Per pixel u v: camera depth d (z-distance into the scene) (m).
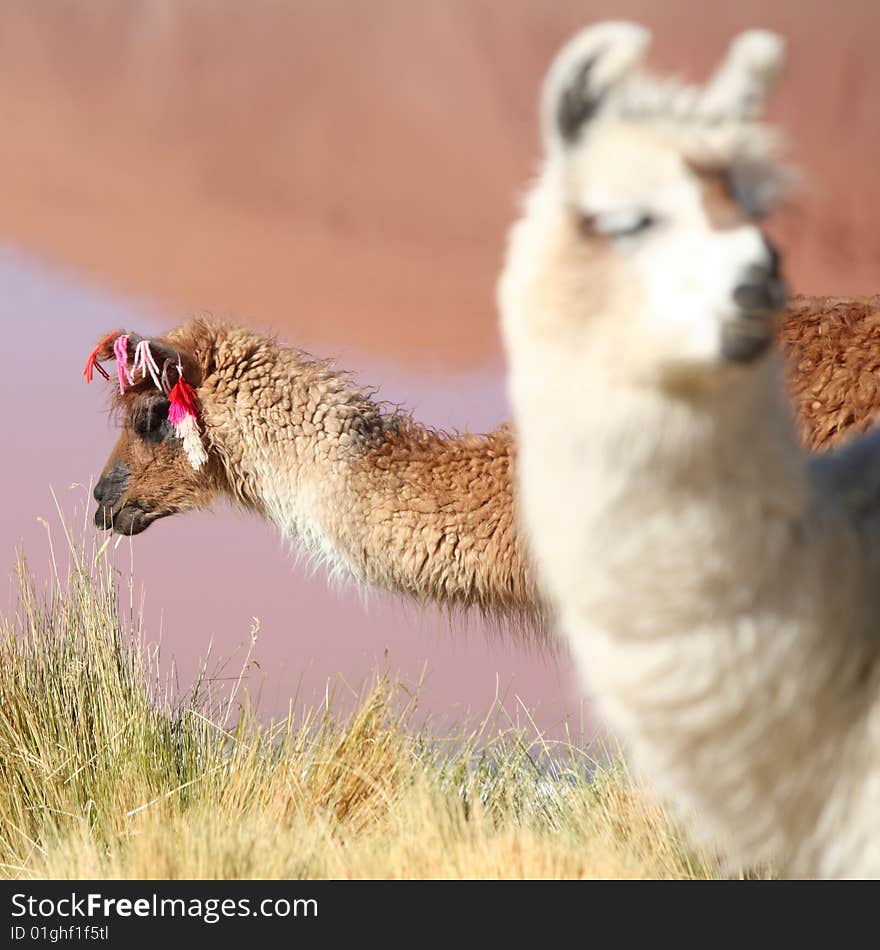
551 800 17.36
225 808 16.91
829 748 9.58
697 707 9.38
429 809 15.02
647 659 9.35
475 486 19.64
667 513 8.99
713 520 8.99
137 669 18.89
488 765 18.08
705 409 8.80
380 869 14.02
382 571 20.31
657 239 8.75
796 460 9.23
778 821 9.88
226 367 21.20
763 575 9.15
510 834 13.98
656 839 15.41
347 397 20.73
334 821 16.45
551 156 9.64
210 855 14.32
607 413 8.91
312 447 20.64
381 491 20.06
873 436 10.47
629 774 16.53
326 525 20.53
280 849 14.66
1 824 17.16
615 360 8.80
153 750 18.05
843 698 9.52
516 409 9.62
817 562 9.29
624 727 10.00
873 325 16.62
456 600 20.09
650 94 9.41
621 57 9.34
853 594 9.52
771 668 9.23
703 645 9.22
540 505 9.48
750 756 9.54
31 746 18.09
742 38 9.46
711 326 8.38
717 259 8.40
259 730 18.88
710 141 9.01
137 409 21.77
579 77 9.43
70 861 14.91
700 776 9.80
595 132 9.30
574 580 9.40
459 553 19.67
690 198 8.73
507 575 19.50
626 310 8.73
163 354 21.33
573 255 9.00
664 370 8.66
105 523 22.03
